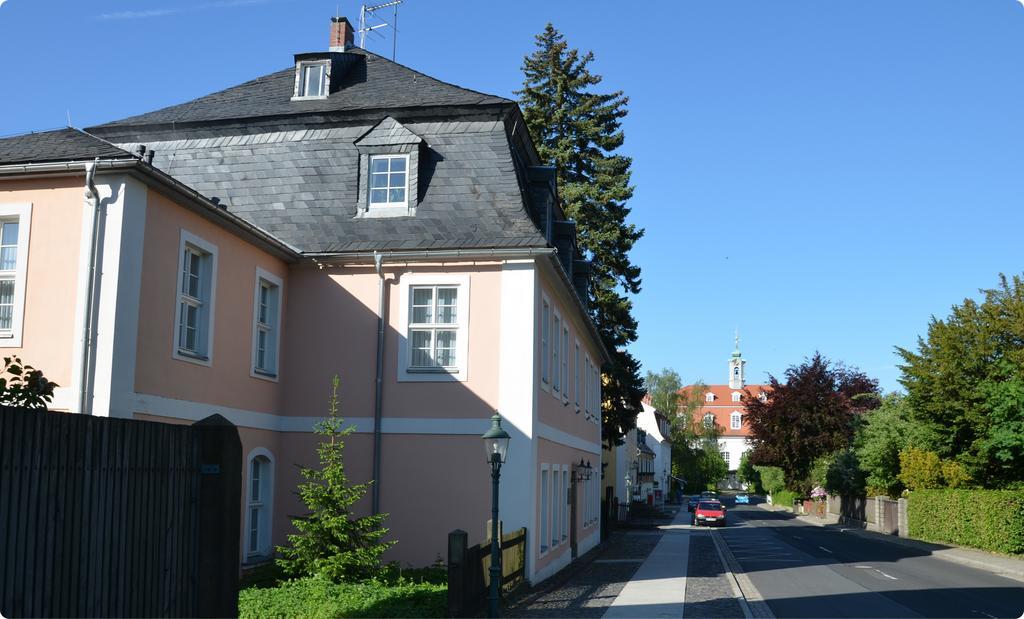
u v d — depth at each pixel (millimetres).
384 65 20578
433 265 16875
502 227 16859
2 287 12227
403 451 16516
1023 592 18172
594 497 30703
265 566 14906
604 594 16594
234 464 7613
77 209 12016
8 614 5562
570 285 19766
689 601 15758
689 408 101562
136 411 12047
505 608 14016
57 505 5984
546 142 36656
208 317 14078
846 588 18641
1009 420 28656
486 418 16359
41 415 5883
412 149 17578
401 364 16703
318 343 17016
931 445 37969
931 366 36906
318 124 18234
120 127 18656
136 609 6691
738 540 35969
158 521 6984
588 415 28375
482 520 16156
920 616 14570
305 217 17484
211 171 18188
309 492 13672
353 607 11352
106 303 11711
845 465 50469
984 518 29266
